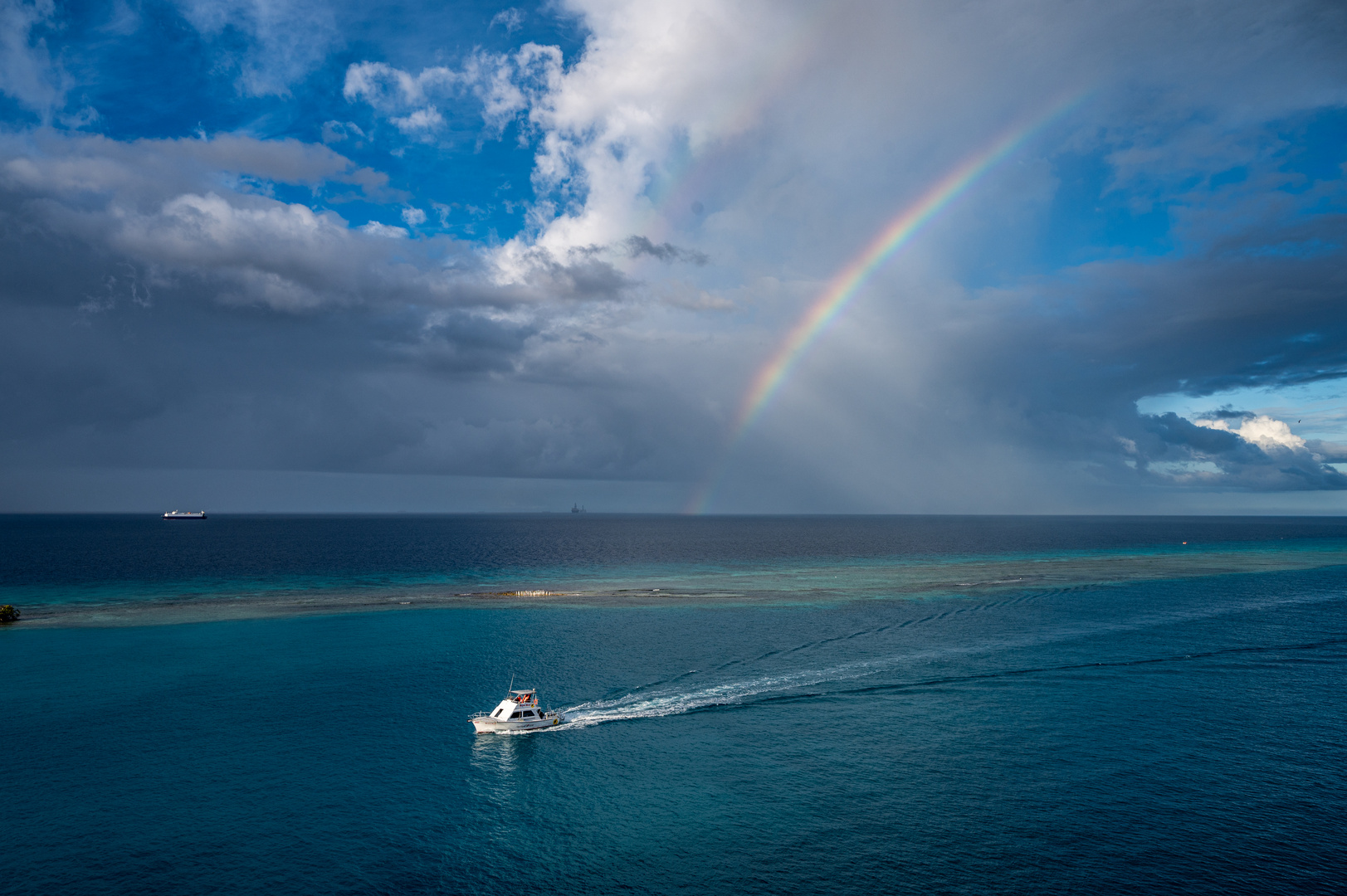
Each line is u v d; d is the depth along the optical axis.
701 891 38.16
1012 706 67.25
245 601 123.38
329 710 65.19
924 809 46.94
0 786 49.41
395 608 116.75
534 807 47.12
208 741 57.69
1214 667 80.88
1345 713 65.38
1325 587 146.50
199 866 40.19
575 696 70.00
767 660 83.44
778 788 49.88
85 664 80.31
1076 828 44.50
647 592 139.50
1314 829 44.44
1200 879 39.28
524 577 165.00
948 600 129.50
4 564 189.38
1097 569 186.50
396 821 45.25
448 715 64.31
